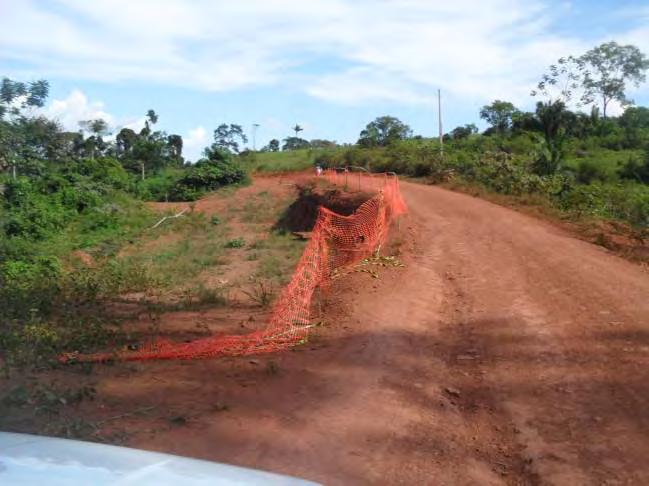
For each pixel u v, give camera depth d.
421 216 21.50
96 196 31.28
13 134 25.45
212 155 45.50
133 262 20.83
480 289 11.35
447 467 4.97
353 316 9.66
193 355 7.82
